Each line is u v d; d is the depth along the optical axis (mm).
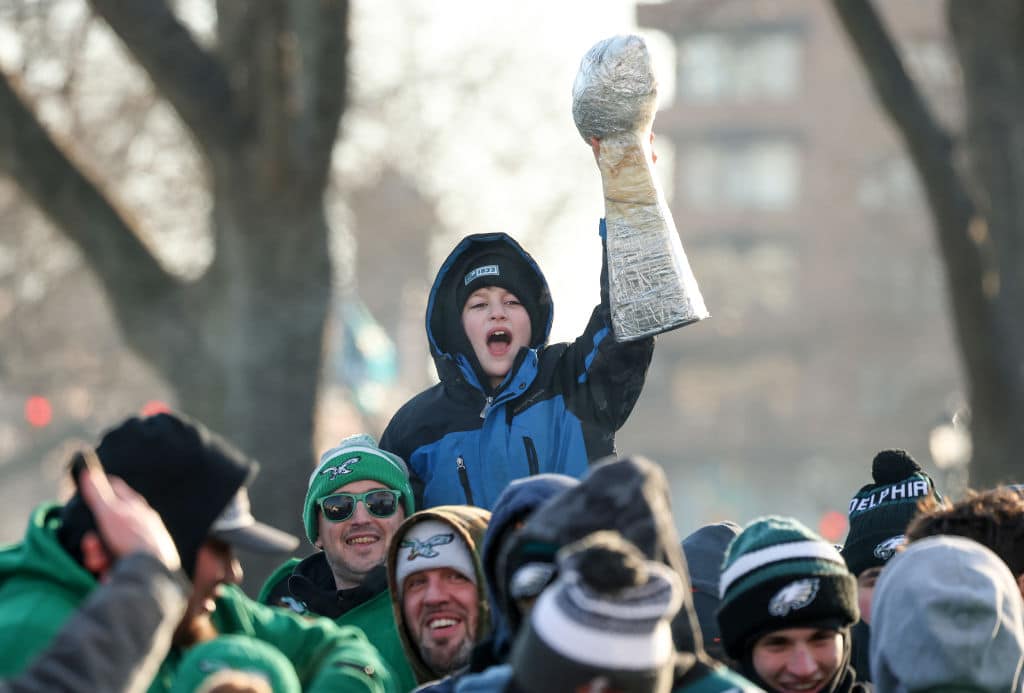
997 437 35906
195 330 32406
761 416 145000
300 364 32094
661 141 182375
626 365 12820
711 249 176125
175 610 8273
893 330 135750
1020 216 36625
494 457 12984
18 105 32812
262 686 8727
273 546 9273
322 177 31969
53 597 8859
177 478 8992
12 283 65188
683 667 8680
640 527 8398
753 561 10117
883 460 12570
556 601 7918
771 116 175125
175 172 55969
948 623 9711
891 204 149375
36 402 69750
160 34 30875
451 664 11047
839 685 10484
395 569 11273
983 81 37281
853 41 36219
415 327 95312
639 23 48062
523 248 13281
